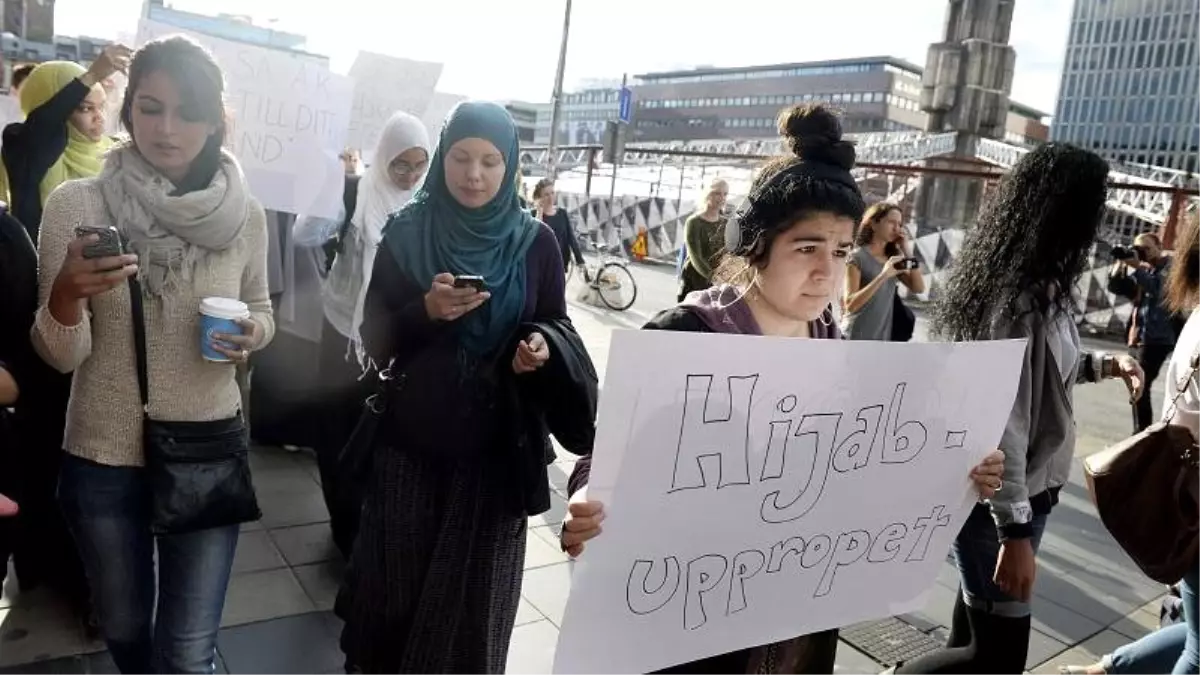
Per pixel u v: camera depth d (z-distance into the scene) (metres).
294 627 2.78
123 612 1.89
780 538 1.49
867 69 76.12
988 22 23.44
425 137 3.30
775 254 1.43
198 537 1.86
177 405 1.81
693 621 1.44
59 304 1.59
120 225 1.75
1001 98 23.98
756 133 83.62
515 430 1.90
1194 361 2.01
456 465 1.94
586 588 1.32
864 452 1.54
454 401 1.91
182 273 1.80
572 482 1.56
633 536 1.33
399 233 1.98
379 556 2.01
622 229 22.31
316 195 3.65
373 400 2.02
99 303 1.75
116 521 1.84
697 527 1.38
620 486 1.29
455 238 1.93
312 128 3.62
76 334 1.64
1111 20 76.69
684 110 89.81
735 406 1.35
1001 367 1.66
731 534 1.42
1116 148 77.31
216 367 1.85
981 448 1.70
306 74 3.58
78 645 2.56
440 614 1.96
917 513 1.66
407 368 1.95
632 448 1.28
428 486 1.97
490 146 1.87
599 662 1.36
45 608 2.76
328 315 3.18
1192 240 2.16
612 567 1.33
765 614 1.52
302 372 4.10
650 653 1.41
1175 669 2.12
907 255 4.10
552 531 3.72
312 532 3.51
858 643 3.07
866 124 76.81
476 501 1.95
